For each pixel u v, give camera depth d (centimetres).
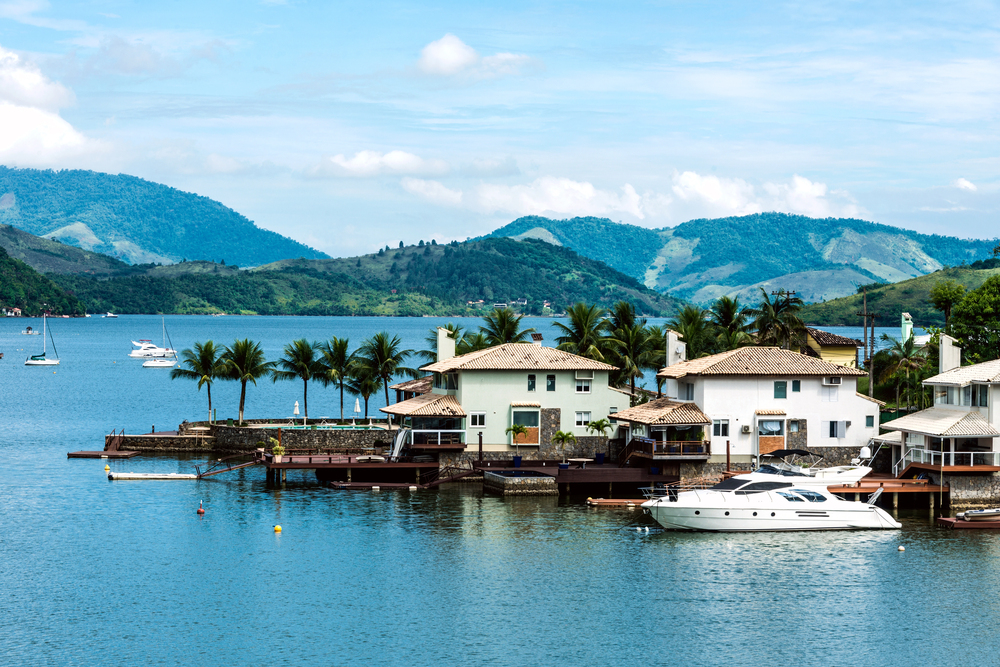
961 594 5941
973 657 5031
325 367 11956
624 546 6888
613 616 5497
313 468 8950
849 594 5925
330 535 7069
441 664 4819
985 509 7888
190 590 5834
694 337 11262
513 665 4825
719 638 5219
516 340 11919
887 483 8112
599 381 9519
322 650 4969
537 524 7475
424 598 5741
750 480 7525
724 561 6575
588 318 11469
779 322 11662
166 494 8488
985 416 8088
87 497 8344
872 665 4922
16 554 6538
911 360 11800
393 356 11931
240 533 7106
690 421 8575
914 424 8362
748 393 8781
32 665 4741
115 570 6209
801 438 8869
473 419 9262
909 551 6850
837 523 7412
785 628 5369
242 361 11669
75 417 15225
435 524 7425
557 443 9388
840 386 8925
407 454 9288
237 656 4878
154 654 4888
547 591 5903
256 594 5775
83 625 5262
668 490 7994
